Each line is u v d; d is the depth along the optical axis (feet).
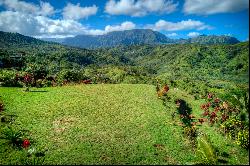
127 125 86.43
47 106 95.04
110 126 84.23
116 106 102.06
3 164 59.72
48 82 131.13
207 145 71.97
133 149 71.77
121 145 73.15
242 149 79.15
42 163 61.52
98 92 118.21
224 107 105.60
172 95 124.26
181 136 84.28
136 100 111.45
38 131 76.23
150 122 91.04
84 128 80.79
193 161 69.51
